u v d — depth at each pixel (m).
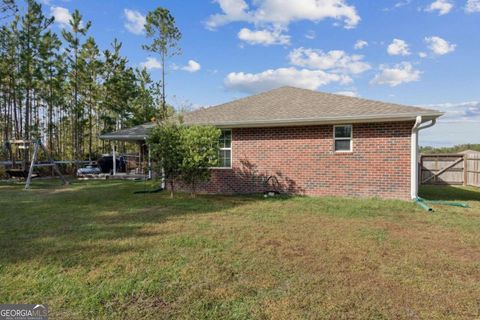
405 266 4.08
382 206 8.33
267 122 10.34
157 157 10.38
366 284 3.53
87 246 4.86
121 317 2.82
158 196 10.55
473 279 3.70
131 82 27.05
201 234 5.58
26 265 4.04
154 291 3.32
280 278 3.67
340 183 10.14
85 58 23.42
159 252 4.57
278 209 8.02
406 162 9.41
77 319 2.80
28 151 21.11
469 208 8.20
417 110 9.09
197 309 2.96
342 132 10.14
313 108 10.99
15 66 19.38
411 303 3.12
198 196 10.52
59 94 22.59
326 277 3.70
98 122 26.64
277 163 10.88
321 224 6.38
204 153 10.08
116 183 15.21
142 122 27.81
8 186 14.12
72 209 8.07
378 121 9.56
